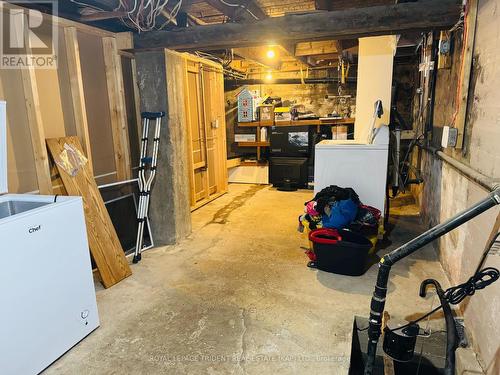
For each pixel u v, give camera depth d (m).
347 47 4.66
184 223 3.39
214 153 5.04
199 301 2.25
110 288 2.44
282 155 5.52
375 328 1.32
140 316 2.10
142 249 3.12
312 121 5.52
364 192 3.07
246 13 3.04
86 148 2.67
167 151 3.10
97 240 2.45
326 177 3.12
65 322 1.77
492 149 1.67
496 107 1.63
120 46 2.92
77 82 2.57
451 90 2.64
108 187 3.01
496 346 1.47
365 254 2.47
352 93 6.09
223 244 3.24
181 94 3.25
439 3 2.25
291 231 3.57
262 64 5.58
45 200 1.88
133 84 3.29
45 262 1.64
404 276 2.54
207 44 2.81
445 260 2.56
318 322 2.00
